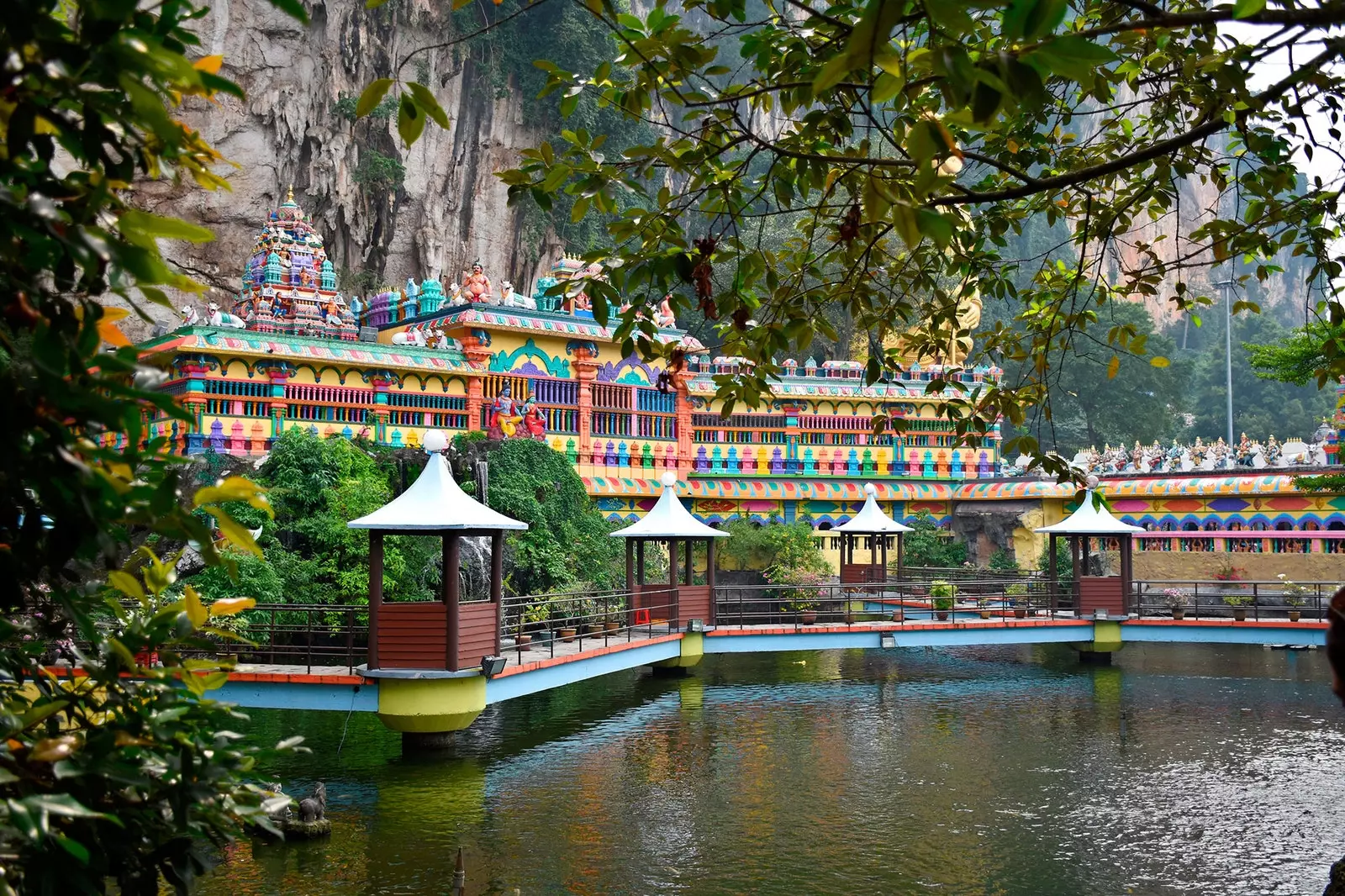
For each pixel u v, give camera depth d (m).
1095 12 7.92
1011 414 9.64
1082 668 35.38
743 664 36.53
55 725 4.05
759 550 42.81
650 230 7.08
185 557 24.36
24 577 3.43
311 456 28.84
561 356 40.91
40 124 3.38
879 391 47.66
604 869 15.71
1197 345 122.75
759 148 6.43
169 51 3.17
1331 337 10.20
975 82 3.68
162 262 3.25
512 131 62.94
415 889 14.62
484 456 34.62
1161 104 9.04
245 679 20.98
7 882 3.64
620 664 27.69
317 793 17.12
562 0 61.81
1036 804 19.34
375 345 36.19
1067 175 5.88
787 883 15.25
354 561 27.89
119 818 3.93
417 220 59.59
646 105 6.68
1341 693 3.94
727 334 8.47
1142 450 49.62
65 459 3.12
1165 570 45.22
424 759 21.30
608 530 38.12
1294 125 8.40
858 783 20.75
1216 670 35.25
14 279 3.12
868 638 32.72
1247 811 18.98
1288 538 41.72
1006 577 44.88
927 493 48.59
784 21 7.17
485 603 21.88
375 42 57.12
